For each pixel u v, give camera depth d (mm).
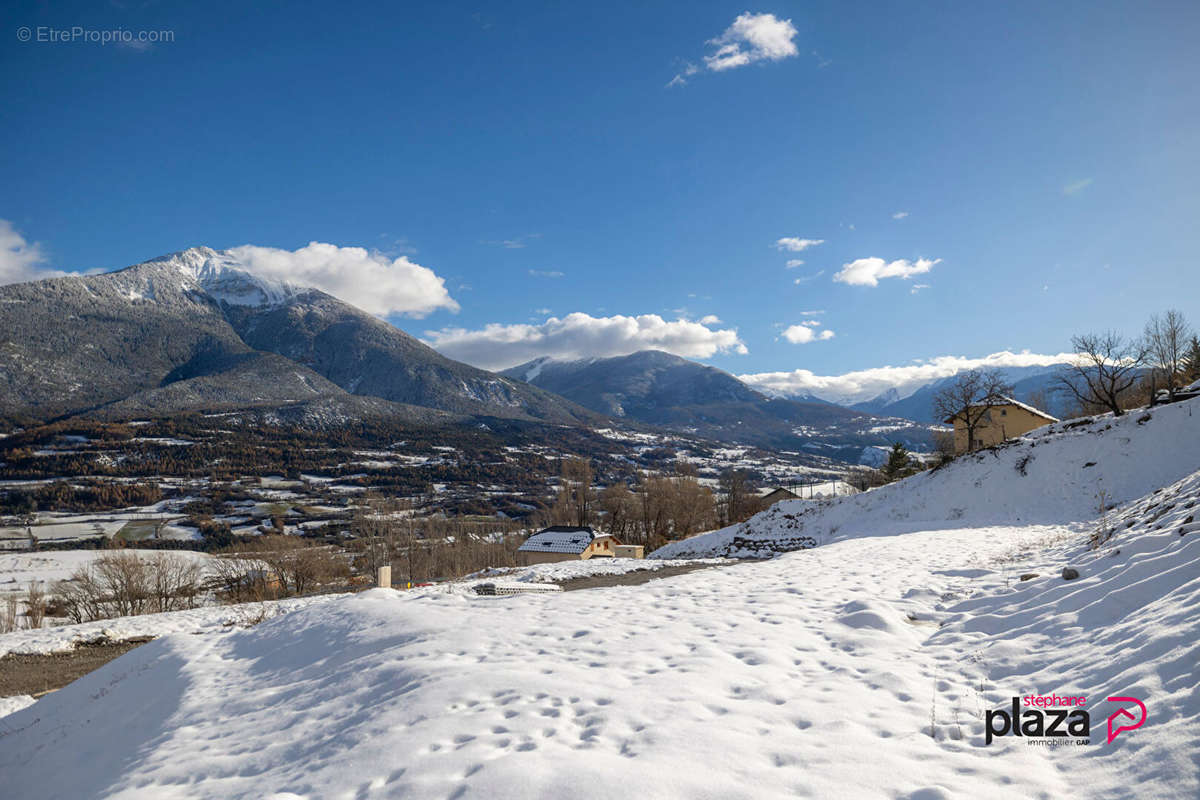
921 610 9266
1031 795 4004
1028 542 18312
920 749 4742
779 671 6648
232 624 16859
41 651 17141
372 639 9242
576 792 4277
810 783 4262
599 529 76750
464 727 5633
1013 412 46062
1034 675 5918
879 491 36375
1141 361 36781
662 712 5574
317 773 5398
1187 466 25516
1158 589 6363
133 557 44156
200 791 5773
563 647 8008
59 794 7867
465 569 60906
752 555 33500
